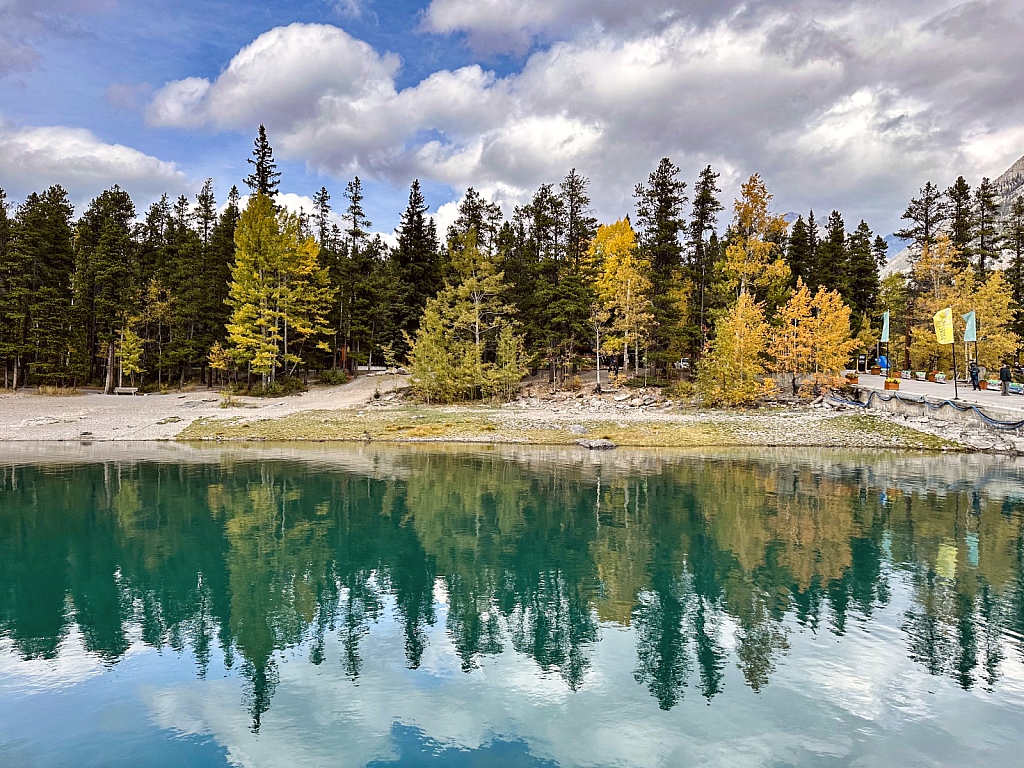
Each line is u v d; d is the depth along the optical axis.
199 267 60.72
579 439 36.66
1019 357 61.50
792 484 23.95
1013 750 7.14
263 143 68.06
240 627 11.10
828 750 7.16
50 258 56.09
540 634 10.74
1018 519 18.41
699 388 46.31
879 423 37.44
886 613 11.50
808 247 65.31
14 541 16.50
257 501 21.38
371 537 17.05
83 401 47.41
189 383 60.94
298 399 51.19
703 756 7.05
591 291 55.78
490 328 55.72
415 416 43.66
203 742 7.45
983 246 65.12
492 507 20.48
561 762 6.94
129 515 19.36
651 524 18.23
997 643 10.16
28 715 8.08
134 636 10.71
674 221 55.16
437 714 8.10
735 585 13.12
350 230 70.31
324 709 8.27
